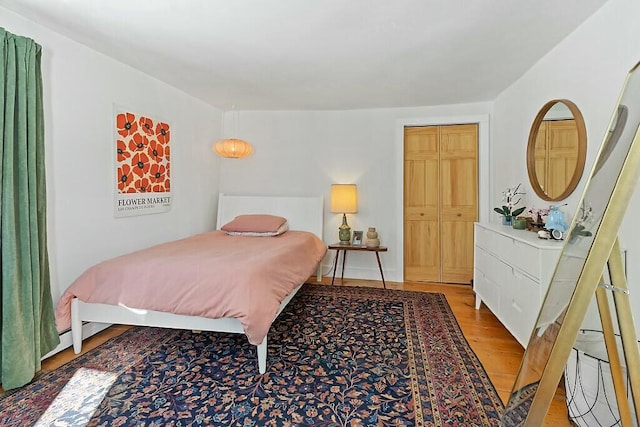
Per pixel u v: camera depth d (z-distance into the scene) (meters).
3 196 1.98
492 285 2.96
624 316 1.40
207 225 4.57
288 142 4.77
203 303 2.20
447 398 1.92
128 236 3.18
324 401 1.90
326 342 2.64
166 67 3.16
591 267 1.30
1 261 1.98
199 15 2.22
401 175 4.46
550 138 2.75
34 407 1.84
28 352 2.08
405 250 4.55
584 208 1.47
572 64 2.44
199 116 4.30
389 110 4.48
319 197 4.57
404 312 3.31
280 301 2.39
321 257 4.01
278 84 3.62
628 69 1.89
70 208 2.59
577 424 1.67
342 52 2.80
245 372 2.20
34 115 2.16
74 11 2.17
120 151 3.06
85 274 2.45
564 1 2.04
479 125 4.26
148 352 2.46
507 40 2.56
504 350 2.51
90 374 2.17
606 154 1.46
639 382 1.38
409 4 2.08
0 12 2.10
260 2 2.06
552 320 1.45
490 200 4.20
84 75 2.69
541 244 2.16
